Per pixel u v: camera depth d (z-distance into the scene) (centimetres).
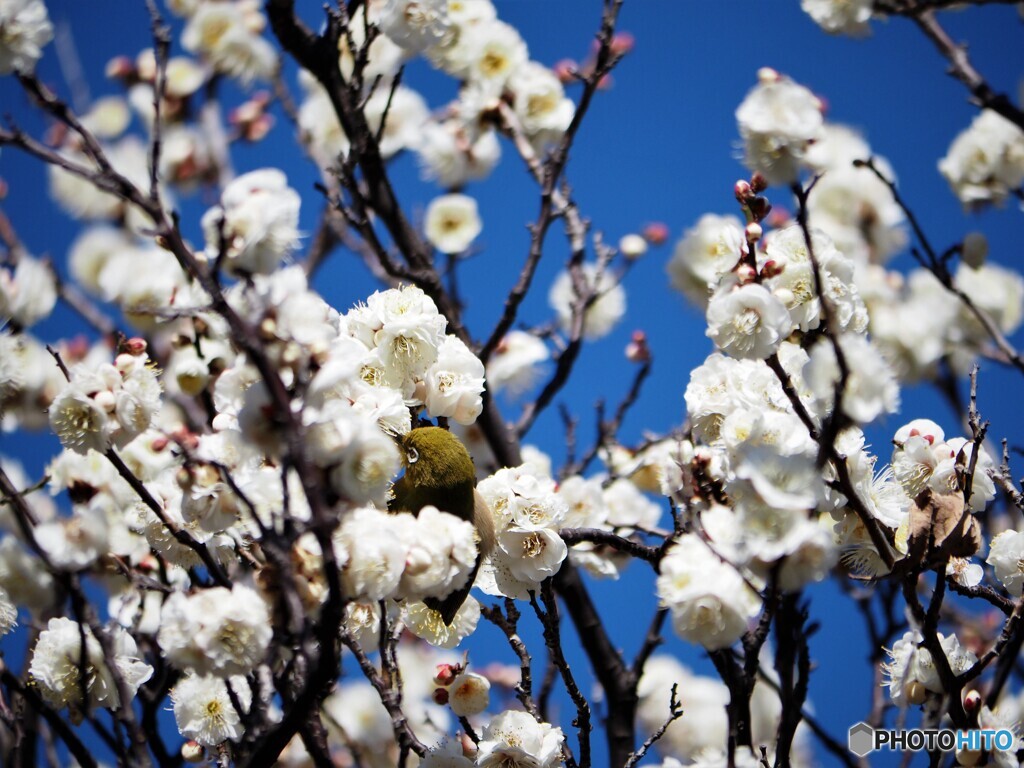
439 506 88
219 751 92
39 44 85
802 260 90
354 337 91
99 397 88
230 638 81
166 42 81
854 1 99
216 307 78
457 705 93
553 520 90
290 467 79
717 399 90
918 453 91
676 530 89
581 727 89
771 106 85
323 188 107
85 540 88
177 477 84
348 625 91
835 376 84
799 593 86
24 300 97
